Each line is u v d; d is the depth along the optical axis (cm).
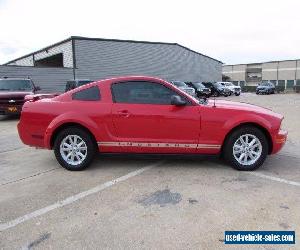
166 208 383
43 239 320
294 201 399
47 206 395
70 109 524
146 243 309
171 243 309
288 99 2722
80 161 531
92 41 3019
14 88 1307
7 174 524
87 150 526
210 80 4516
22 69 2578
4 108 1143
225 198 410
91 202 404
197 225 341
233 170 524
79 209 385
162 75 3653
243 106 535
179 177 493
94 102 525
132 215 367
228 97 3266
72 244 310
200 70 4262
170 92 518
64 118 518
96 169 539
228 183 464
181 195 422
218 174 504
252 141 515
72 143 530
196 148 516
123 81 528
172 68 3769
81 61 2962
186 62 3981
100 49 3080
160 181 476
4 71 2492
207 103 539
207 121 506
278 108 1689
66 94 541
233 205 389
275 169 532
